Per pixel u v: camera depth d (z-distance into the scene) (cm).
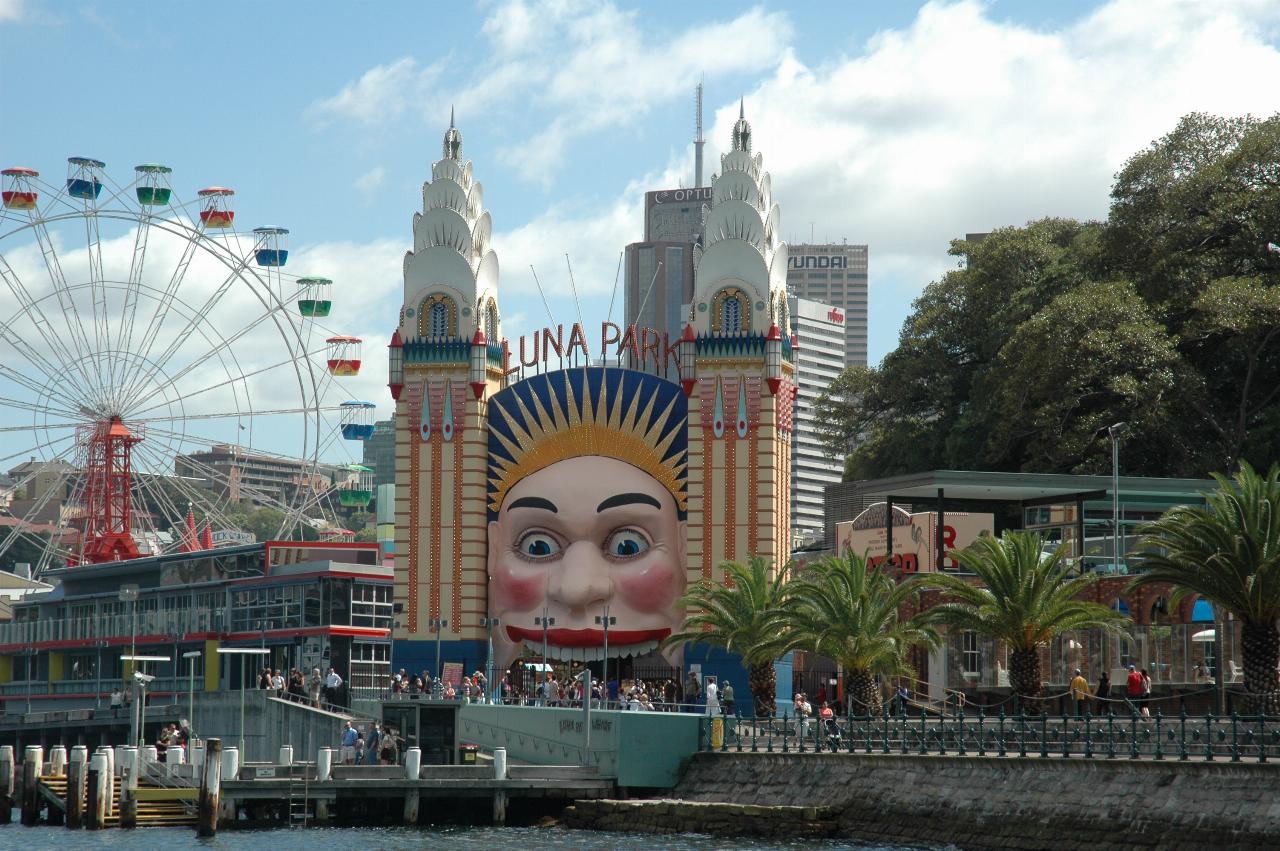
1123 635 6950
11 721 11525
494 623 9094
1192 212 11094
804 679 9456
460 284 9344
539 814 7588
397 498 9262
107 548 13262
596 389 9144
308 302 14538
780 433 9094
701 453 8969
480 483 9212
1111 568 8131
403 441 9312
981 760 6212
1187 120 11338
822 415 13662
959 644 8338
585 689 7675
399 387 9331
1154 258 11006
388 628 11138
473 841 6725
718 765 7362
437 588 9169
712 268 9094
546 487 9044
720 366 9006
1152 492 8812
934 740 6594
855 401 14388
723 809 6825
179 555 12212
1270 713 5984
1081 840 5725
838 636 7238
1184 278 10750
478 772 7525
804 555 11662
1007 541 6856
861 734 6900
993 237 12612
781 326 9212
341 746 8138
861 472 13388
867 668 7325
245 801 7662
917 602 8081
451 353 9281
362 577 11025
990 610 6831
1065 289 11681
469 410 9238
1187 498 8856
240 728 9456
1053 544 8806
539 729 7862
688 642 8800
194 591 12100
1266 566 5916
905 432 12688
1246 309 9938
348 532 15125
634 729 7506
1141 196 11306
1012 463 11556
